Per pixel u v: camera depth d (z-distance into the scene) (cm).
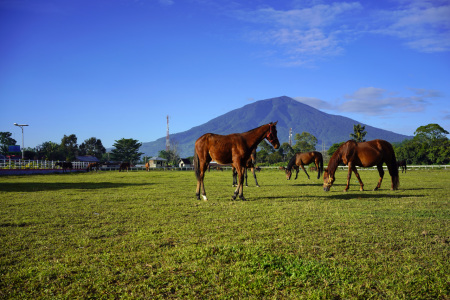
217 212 834
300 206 919
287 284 372
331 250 486
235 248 492
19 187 1742
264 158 9881
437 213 785
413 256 454
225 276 395
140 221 730
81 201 1089
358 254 467
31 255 489
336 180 2316
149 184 1970
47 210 894
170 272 412
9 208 934
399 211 820
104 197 1206
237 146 1084
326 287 362
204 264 432
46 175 3506
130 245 533
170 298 346
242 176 1102
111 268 428
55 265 437
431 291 351
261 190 1475
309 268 411
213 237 571
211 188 1609
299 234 580
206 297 346
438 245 505
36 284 379
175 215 797
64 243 552
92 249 517
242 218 744
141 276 401
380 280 378
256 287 364
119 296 350
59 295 351
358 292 346
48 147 10456
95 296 349
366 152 1360
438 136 6556
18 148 7662
